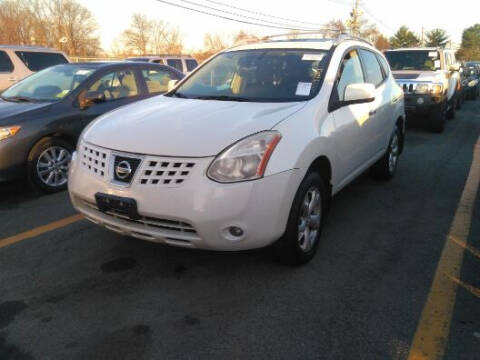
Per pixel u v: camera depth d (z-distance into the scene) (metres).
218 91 4.12
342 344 2.59
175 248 3.81
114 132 3.24
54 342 2.62
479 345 2.58
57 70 6.26
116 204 2.99
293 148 3.09
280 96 3.78
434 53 11.25
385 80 5.53
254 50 4.55
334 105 3.81
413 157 7.40
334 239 4.02
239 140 2.93
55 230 4.21
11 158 4.92
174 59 17.97
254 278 3.32
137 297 3.07
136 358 2.48
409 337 2.66
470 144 8.58
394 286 3.22
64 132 5.36
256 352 2.53
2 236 4.09
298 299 3.04
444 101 9.82
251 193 2.85
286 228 3.17
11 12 50.09
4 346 2.58
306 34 4.91
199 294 3.11
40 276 3.36
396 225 4.36
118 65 6.32
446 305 2.98
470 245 3.91
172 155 2.88
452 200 5.12
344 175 4.12
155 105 3.83
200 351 2.54
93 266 3.51
